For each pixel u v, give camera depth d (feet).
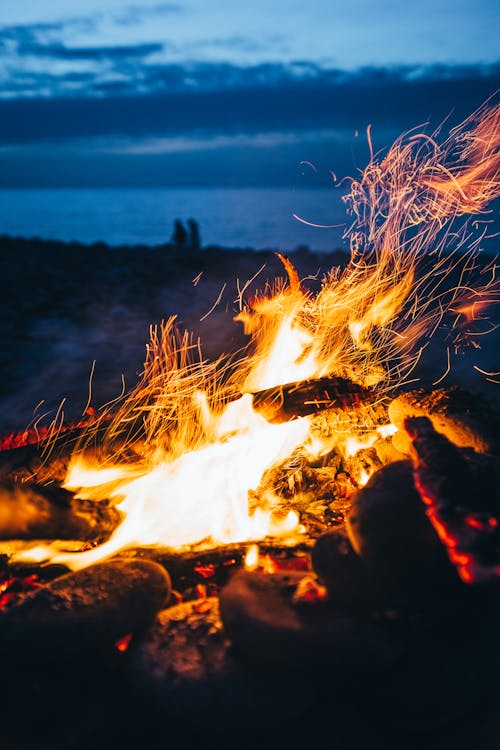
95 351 27.96
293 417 11.67
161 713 6.75
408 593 7.04
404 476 7.65
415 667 7.00
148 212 423.64
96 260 55.01
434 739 6.90
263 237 163.32
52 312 35.73
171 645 7.38
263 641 6.88
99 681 7.22
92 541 10.32
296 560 9.49
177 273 47.73
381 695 6.99
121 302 38.17
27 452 11.21
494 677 7.10
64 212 436.35
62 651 7.04
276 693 6.73
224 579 9.48
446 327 29.53
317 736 6.68
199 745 6.72
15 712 6.88
